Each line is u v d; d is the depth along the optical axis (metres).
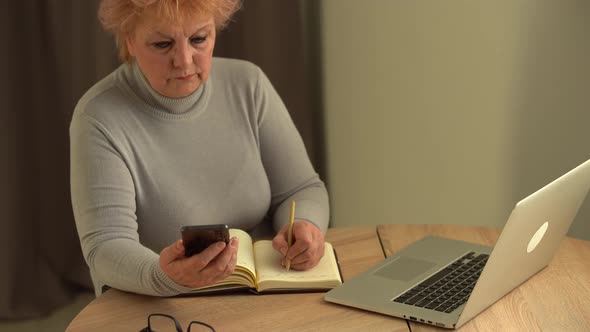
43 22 2.79
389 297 1.49
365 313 1.46
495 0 2.35
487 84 2.44
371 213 2.92
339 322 1.43
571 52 2.21
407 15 2.60
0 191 2.81
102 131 1.73
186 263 1.43
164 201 1.79
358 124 2.87
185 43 1.64
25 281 2.91
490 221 2.55
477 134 2.51
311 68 3.00
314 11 2.93
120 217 1.66
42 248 2.96
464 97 2.51
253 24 2.87
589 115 2.21
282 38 2.88
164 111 1.81
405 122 2.71
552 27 2.23
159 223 1.80
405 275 1.58
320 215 1.86
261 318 1.46
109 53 2.79
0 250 2.83
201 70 1.70
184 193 1.82
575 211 1.60
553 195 1.42
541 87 2.31
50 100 2.87
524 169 2.42
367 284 1.55
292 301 1.52
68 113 2.86
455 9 2.46
